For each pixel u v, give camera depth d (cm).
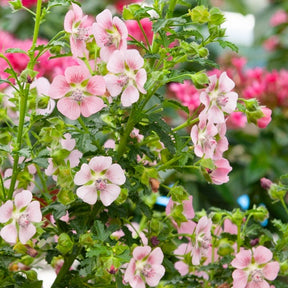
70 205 118
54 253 120
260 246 121
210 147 117
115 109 118
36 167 123
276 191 128
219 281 124
